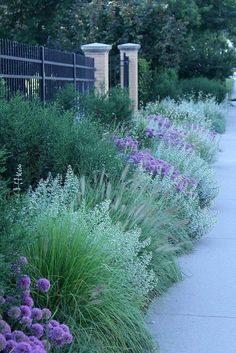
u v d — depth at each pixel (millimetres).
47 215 5613
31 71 12914
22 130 7410
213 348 5500
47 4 27531
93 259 5297
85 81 17734
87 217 5941
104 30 27438
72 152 7922
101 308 5211
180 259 8070
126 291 5625
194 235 8898
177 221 8102
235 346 5551
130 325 5301
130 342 5207
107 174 7781
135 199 7273
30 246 5223
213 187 11094
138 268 5812
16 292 4504
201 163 11781
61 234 5324
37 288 4887
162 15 28328
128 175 8656
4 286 4398
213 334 5785
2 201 4496
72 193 6684
